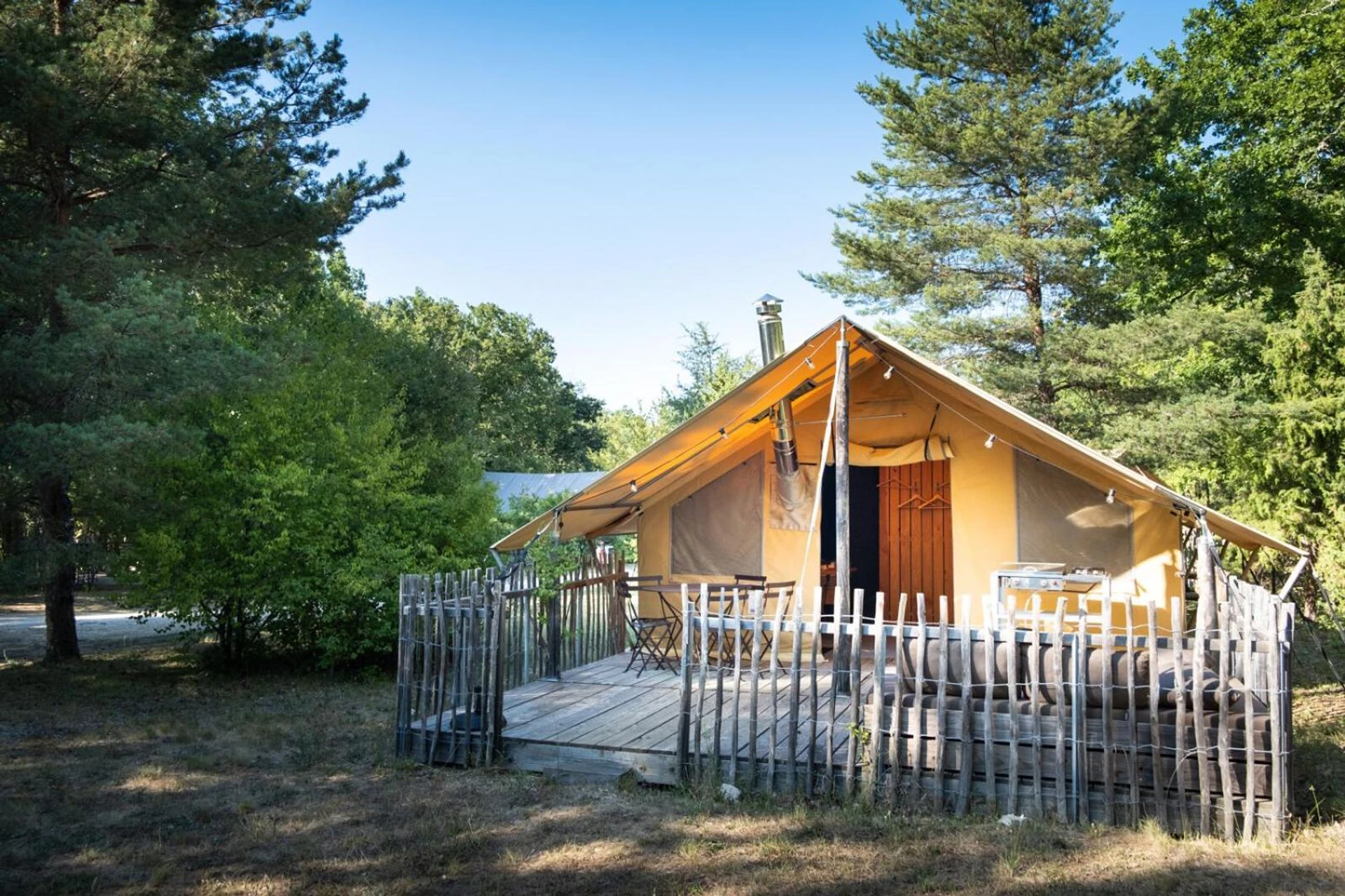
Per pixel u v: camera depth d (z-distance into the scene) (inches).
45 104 415.2
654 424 1414.9
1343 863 188.5
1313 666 457.1
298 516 447.8
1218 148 844.0
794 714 236.4
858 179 882.1
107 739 324.5
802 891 178.9
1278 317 759.1
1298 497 557.6
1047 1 808.9
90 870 195.0
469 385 1122.0
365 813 231.6
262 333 536.7
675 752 248.8
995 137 758.5
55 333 440.8
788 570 407.2
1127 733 216.4
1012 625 222.7
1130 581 358.6
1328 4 747.4
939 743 225.5
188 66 514.6
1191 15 879.1
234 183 506.3
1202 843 201.5
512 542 351.9
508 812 229.8
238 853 204.4
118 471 399.2
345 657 483.2
